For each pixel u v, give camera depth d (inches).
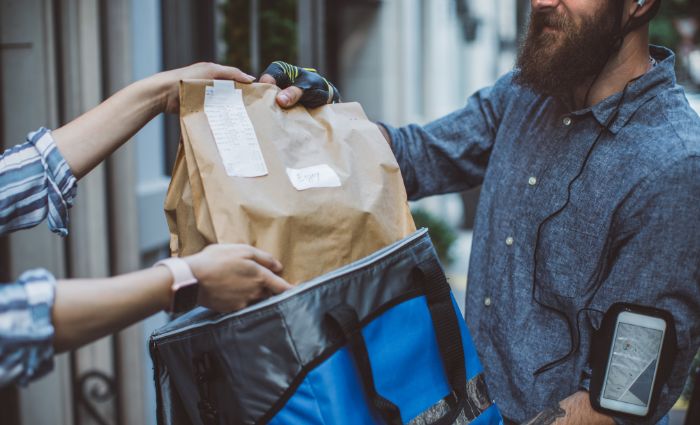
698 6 462.3
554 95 58.1
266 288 46.2
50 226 52.6
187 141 48.7
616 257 54.7
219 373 47.1
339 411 44.3
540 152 60.1
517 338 59.3
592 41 54.5
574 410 53.5
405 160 69.2
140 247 127.4
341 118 57.2
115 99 54.6
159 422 52.2
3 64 108.7
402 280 50.5
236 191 47.9
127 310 41.2
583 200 56.2
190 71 55.3
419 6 407.8
